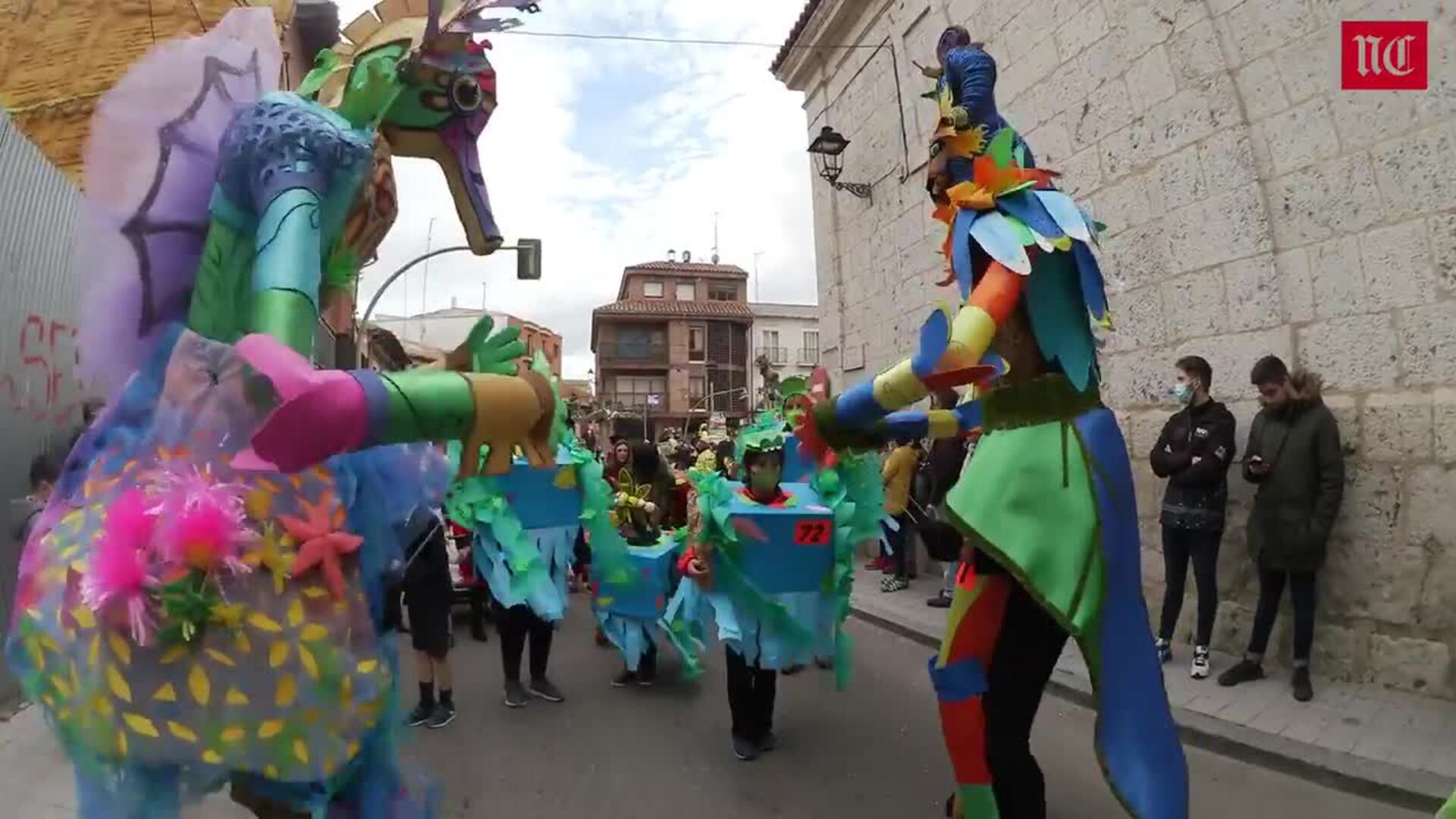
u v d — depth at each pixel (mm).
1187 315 6492
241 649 1603
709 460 6910
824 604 4750
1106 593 2520
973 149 2699
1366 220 5320
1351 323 5402
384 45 2006
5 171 5434
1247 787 4203
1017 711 2662
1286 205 5785
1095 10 7336
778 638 4633
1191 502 5684
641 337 59000
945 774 4535
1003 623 2732
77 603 1600
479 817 4074
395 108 2090
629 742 5082
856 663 6762
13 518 5309
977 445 2836
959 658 2723
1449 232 4922
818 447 2826
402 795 1940
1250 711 4961
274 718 1621
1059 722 5191
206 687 1582
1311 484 5141
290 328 1648
